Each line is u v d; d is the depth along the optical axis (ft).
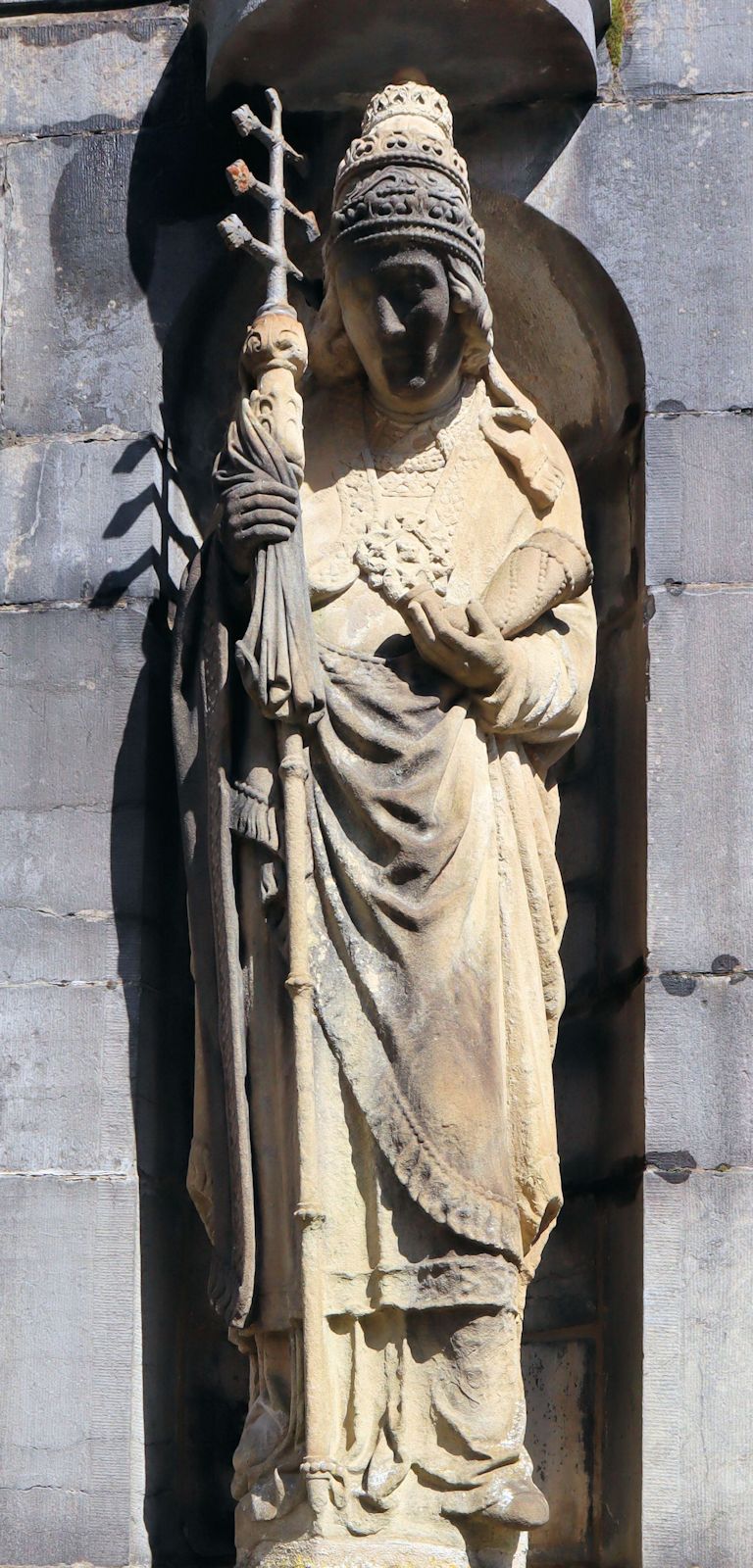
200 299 45.50
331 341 42.09
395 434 42.04
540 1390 42.93
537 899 39.93
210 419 46.65
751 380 43.70
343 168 41.27
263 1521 37.19
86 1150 41.42
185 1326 42.98
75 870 42.68
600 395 45.52
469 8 43.34
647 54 45.21
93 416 44.68
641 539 43.60
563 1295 43.24
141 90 46.29
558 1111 44.24
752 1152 40.45
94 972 42.22
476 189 44.86
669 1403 39.45
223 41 44.47
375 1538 36.60
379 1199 37.68
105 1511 39.83
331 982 38.42
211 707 39.73
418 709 39.37
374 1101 37.91
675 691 42.39
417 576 40.86
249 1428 38.04
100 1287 40.81
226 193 45.75
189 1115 43.73
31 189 45.91
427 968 38.29
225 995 38.83
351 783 38.88
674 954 41.34
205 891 39.83
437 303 40.60
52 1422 40.27
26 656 43.70
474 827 39.17
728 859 41.68
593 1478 42.09
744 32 45.14
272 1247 38.04
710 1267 39.99
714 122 44.80
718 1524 38.91
